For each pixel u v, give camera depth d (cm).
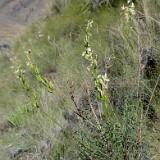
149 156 195
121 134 186
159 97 235
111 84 270
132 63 280
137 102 207
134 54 275
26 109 376
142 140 193
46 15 820
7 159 314
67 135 256
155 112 225
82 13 568
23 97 441
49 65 480
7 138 354
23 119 369
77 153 237
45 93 361
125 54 299
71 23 573
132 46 296
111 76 281
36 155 282
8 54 823
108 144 186
